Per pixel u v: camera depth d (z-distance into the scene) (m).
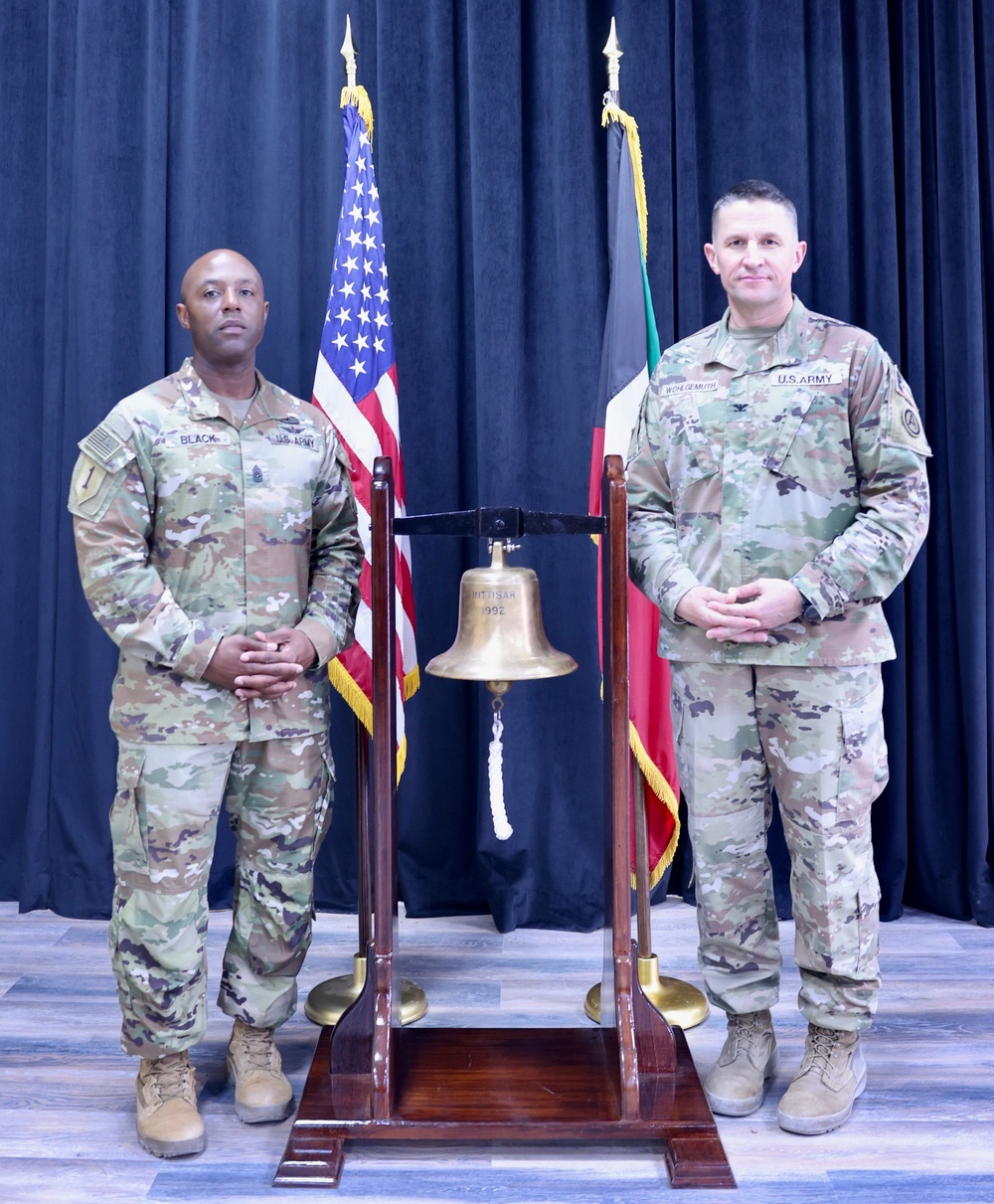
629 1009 1.72
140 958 1.72
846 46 2.73
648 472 1.90
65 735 2.77
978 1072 1.96
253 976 1.86
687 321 2.72
